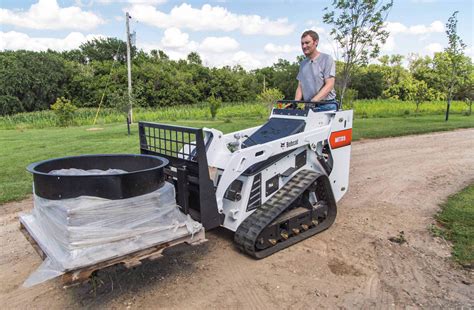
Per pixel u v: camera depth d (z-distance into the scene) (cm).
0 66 4197
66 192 273
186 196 344
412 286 346
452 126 1452
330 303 321
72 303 320
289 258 398
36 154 967
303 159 451
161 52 6112
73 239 261
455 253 405
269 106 2548
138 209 289
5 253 412
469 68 2039
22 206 561
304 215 441
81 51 5775
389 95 3972
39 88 4338
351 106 1844
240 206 392
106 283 349
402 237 445
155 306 315
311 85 495
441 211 534
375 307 315
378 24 1164
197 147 339
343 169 502
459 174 741
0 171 772
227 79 4953
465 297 329
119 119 2436
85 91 4453
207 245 429
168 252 411
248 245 383
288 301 324
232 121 1922
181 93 4491
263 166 404
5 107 4088
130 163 366
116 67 4675
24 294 334
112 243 276
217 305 318
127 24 2128
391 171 771
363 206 563
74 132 1590
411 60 4472
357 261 392
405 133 1270
